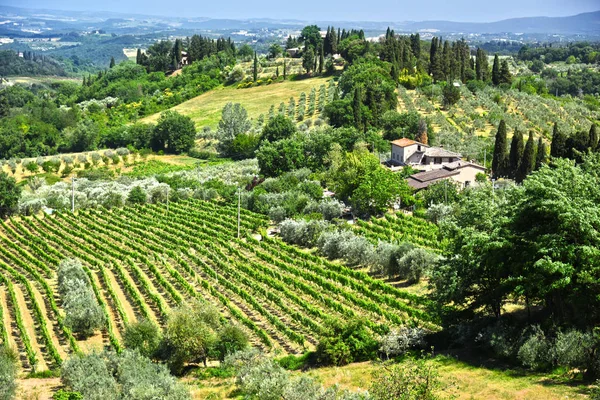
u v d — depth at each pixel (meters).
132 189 138.25
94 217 128.50
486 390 45.66
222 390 53.59
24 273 96.75
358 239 88.94
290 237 102.88
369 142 163.12
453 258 59.91
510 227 54.28
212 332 63.22
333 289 78.12
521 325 54.81
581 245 50.44
